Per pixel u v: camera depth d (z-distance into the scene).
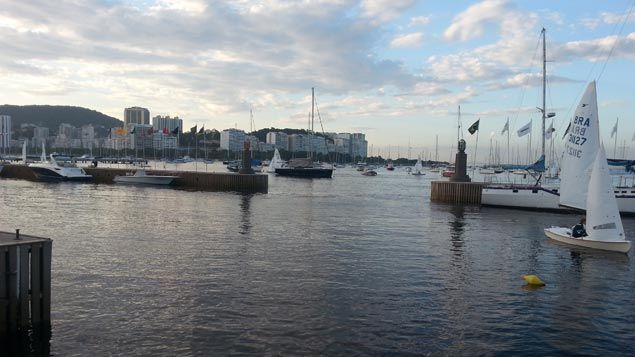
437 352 14.23
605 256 27.61
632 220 45.31
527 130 57.44
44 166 92.50
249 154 85.69
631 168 49.66
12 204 50.19
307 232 34.44
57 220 38.41
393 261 25.41
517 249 29.52
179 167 155.75
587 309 18.30
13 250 14.09
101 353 13.76
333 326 15.98
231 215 43.59
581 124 33.34
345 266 24.02
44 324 14.97
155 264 23.58
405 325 16.20
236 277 21.45
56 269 22.25
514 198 53.06
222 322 16.12
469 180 63.44
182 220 39.47
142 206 50.00
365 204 57.84
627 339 15.49
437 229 37.53
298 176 124.94
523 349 14.57
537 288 21.02
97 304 17.61
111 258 24.69
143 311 17.00
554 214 48.94
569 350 14.59
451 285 21.08
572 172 33.84
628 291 20.91
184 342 14.56
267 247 28.38
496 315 17.38
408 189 92.50
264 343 14.59
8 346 13.90
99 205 50.22
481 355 14.10
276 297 18.78
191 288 19.72
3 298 13.94
